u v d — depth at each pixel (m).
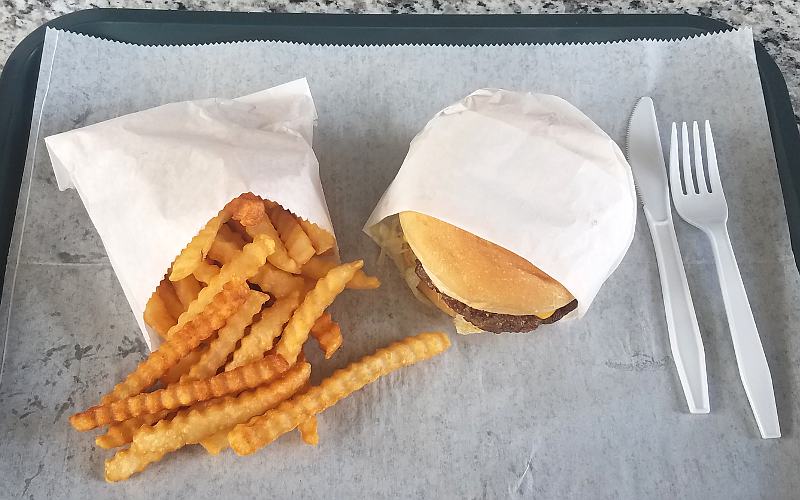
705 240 0.31
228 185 0.25
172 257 0.24
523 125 0.27
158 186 0.25
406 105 0.33
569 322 0.30
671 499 0.27
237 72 0.33
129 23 0.33
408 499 0.27
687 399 0.29
